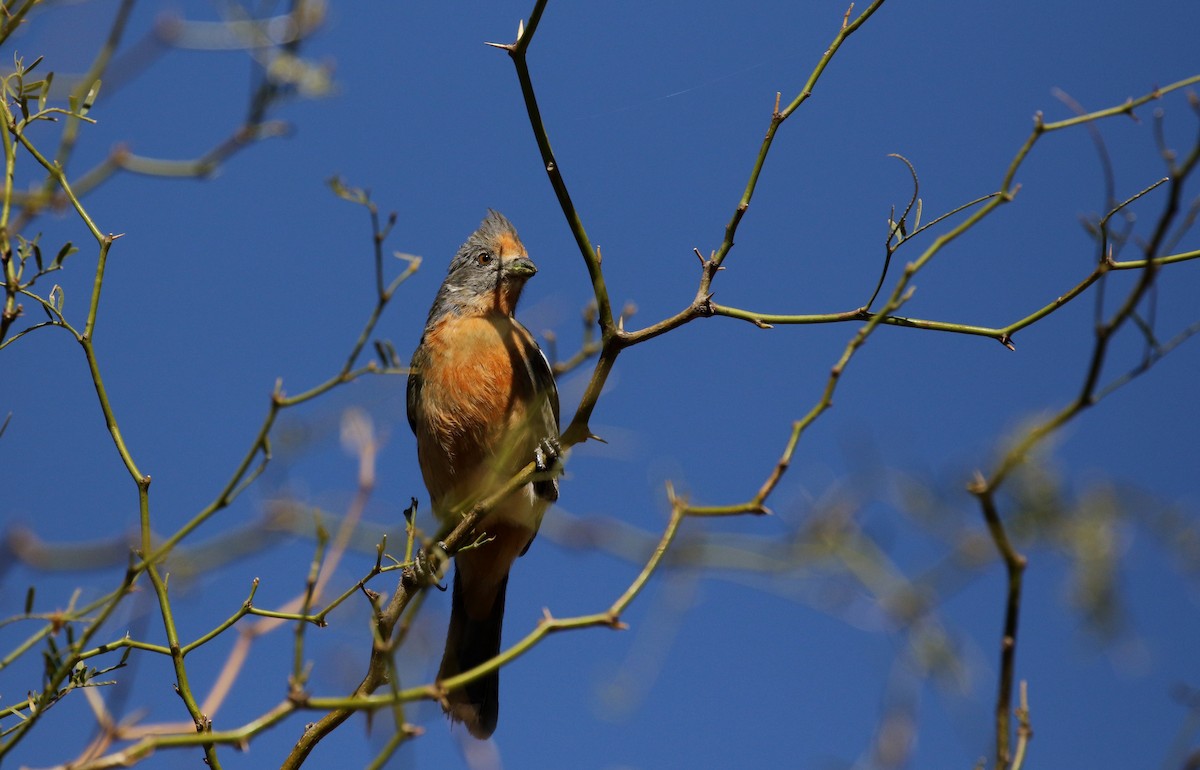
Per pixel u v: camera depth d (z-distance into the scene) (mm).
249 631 7117
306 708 5711
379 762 5617
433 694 5789
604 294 8078
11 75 7359
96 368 7117
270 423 6840
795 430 6914
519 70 7777
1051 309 7781
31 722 5906
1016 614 5355
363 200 7707
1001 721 5297
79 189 8398
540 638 6051
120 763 5453
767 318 8125
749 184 8102
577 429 8211
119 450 7062
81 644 6074
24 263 6980
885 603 9641
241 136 8844
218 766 6719
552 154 7906
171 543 6441
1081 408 5371
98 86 7777
